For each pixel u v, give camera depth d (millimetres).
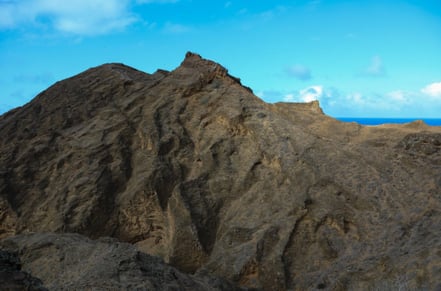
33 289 9609
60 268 15352
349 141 26641
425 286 14406
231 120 26516
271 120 26078
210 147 25969
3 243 17938
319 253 19469
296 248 19922
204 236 22469
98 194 25625
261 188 23359
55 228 24516
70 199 25656
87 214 24938
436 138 23984
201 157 25953
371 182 21172
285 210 21422
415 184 20719
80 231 24547
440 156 22547
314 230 20250
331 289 16641
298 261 19500
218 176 24812
